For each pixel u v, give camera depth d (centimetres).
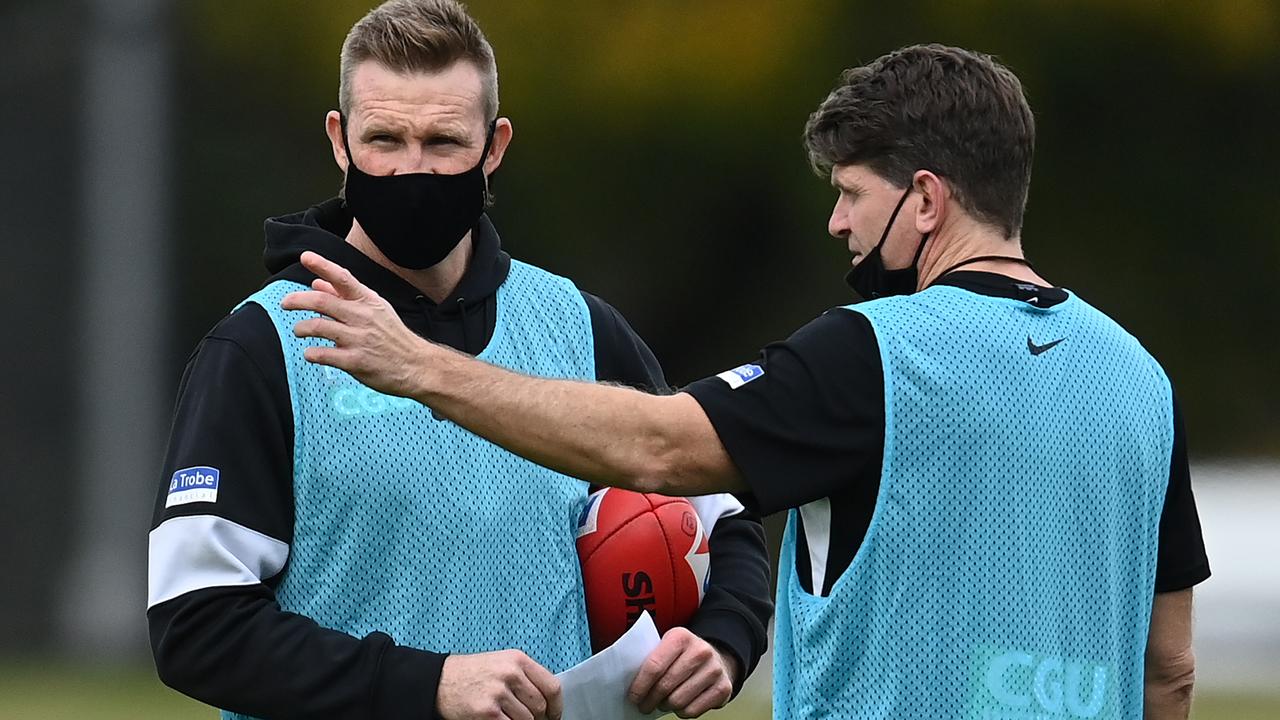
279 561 1184
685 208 5722
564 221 5762
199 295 5744
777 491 1060
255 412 1179
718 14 5150
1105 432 1102
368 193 1228
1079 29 5166
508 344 1280
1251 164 5603
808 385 1066
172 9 5294
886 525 1059
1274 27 5162
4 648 4753
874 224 1141
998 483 1066
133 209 5062
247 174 5747
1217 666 4075
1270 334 5875
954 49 1148
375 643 1146
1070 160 5581
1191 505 1180
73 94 5081
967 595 1060
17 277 5022
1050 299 1118
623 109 5353
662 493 1080
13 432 4941
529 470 1235
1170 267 5816
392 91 1220
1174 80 5400
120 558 4934
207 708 3362
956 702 1057
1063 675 1084
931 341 1074
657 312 5969
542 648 1224
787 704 1104
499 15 5166
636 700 1192
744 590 1312
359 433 1196
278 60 5450
